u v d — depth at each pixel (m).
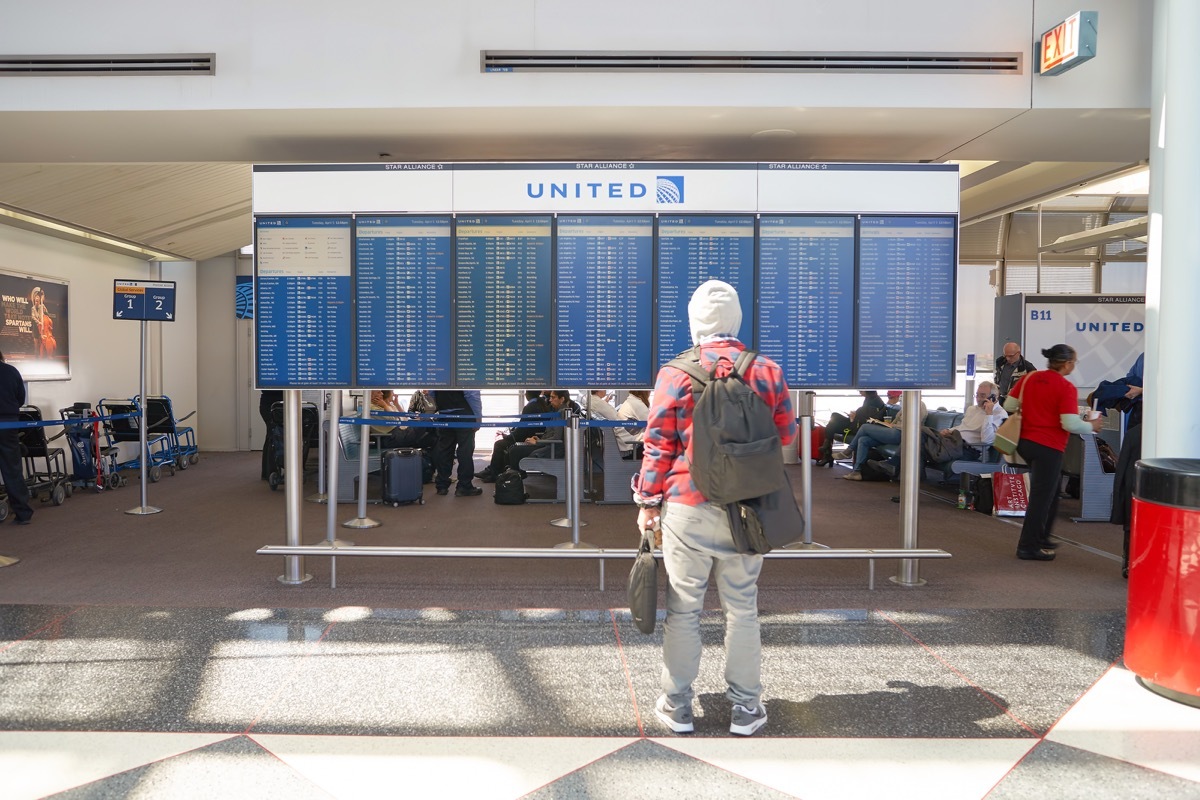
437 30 4.70
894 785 2.63
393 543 6.17
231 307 12.62
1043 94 4.75
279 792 2.56
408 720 3.09
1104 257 12.55
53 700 3.25
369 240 4.90
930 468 9.02
